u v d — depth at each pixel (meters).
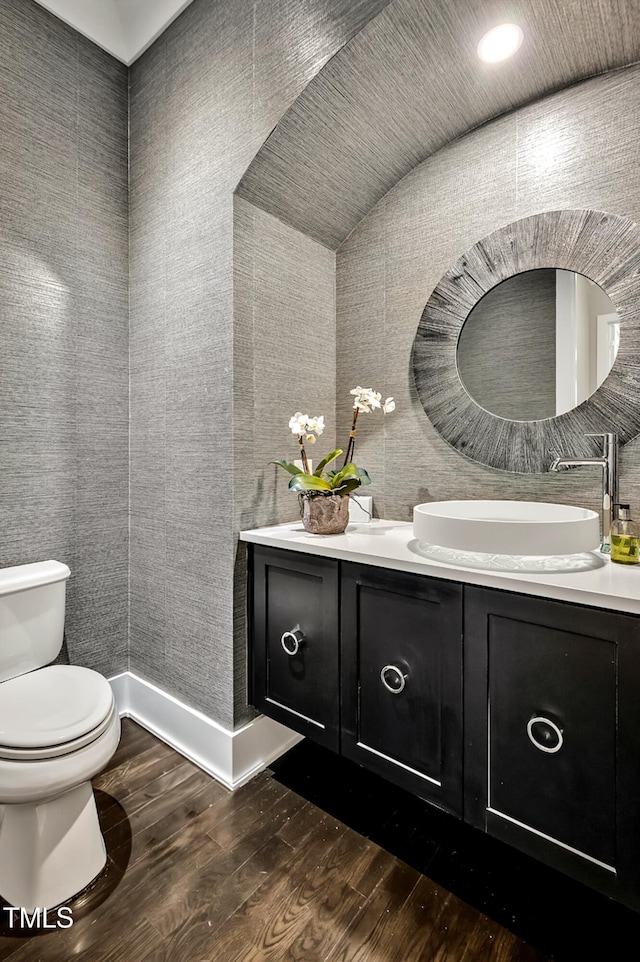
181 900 1.18
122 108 2.00
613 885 0.91
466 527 1.11
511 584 1.02
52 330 1.79
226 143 1.58
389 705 1.25
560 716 0.97
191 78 1.72
